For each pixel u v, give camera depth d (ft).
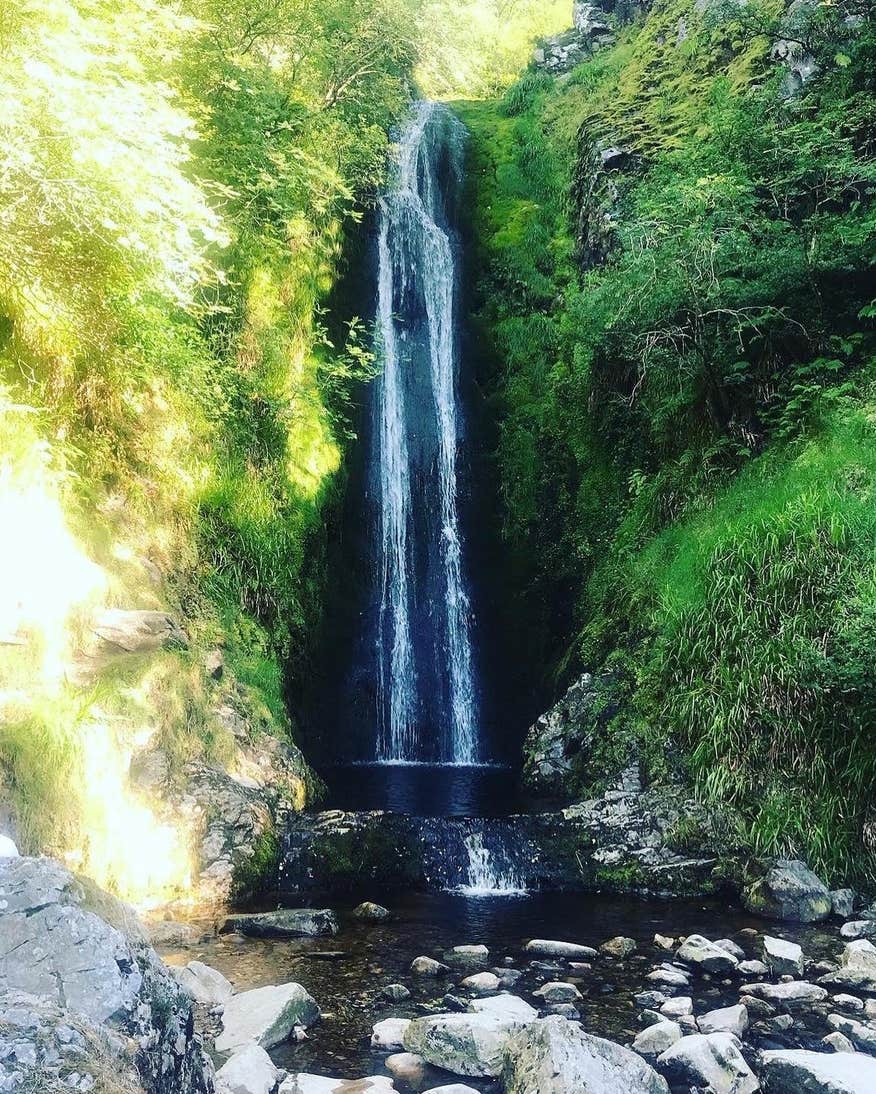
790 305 38.73
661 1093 13.61
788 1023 16.99
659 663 32.27
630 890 27.22
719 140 41.78
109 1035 8.83
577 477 50.29
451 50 74.49
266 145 41.34
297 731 40.04
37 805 22.26
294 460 42.57
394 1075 14.89
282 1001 16.49
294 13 47.11
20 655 23.95
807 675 27.50
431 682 50.57
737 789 27.89
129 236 24.58
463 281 60.64
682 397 41.27
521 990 18.75
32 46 22.56
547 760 35.50
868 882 25.76
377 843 27.61
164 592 31.58
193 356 35.32
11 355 29.22
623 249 47.24
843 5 44.27
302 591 42.29
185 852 25.09
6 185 23.18
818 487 31.22
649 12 66.49
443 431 56.18
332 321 50.62
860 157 41.04
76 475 28.30
